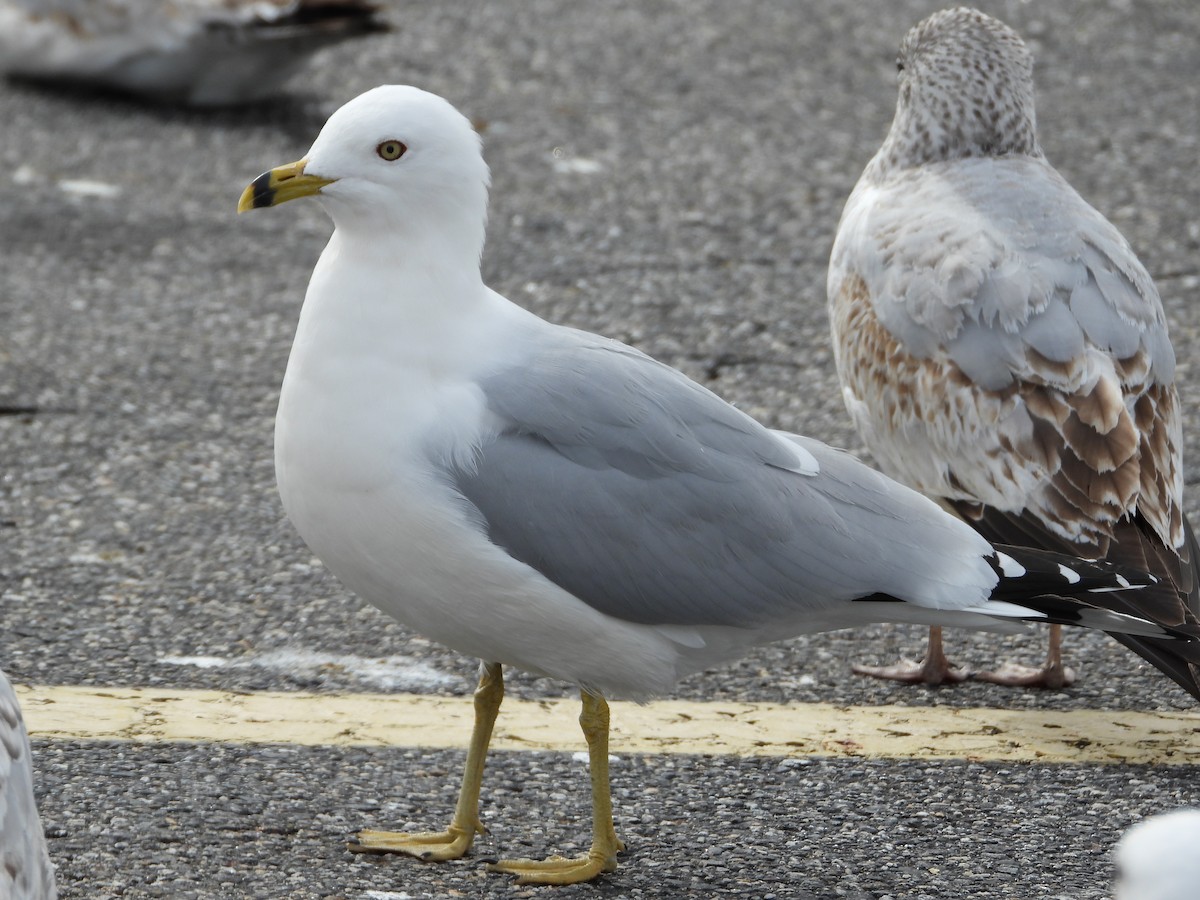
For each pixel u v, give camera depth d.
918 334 9.96
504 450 7.62
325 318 7.73
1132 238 16.45
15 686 9.38
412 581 7.74
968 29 11.08
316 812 8.26
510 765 8.86
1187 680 8.55
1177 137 19.00
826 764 8.98
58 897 7.23
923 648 10.55
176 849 7.80
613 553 7.62
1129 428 9.19
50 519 11.48
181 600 10.55
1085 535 9.09
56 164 17.70
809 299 15.41
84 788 8.29
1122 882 3.99
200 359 14.05
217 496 11.98
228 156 18.17
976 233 10.05
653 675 7.93
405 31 21.81
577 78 20.53
